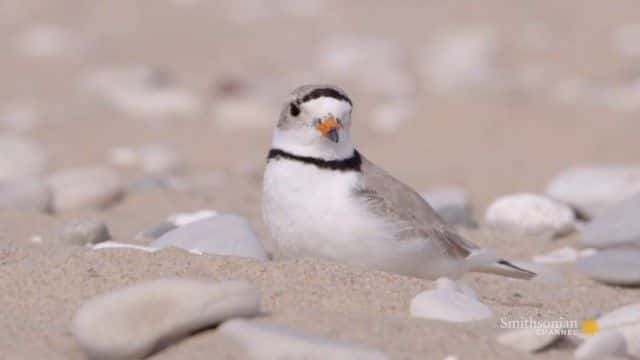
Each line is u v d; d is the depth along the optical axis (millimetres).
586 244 10469
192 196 12836
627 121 18688
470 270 8516
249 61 23531
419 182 15055
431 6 27047
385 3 27422
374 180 7879
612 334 6500
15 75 22406
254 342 5926
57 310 6848
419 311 6859
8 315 6770
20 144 15844
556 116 18969
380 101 20344
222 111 19828
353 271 7555
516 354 6266
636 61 22688
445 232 8203
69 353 6273
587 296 9016
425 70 22375
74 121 19297
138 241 9914
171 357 6012
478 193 14273
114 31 25594
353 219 7648
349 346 5910
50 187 12172
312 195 7703
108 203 12188
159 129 18844
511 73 22062
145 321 6078
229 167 15781
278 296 7047
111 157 16016
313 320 6465
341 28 25609
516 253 10555
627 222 10289
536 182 14961
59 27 25422
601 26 25203
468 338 6391
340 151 7812
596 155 16750
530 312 7559
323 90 7844
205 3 27719
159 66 23094
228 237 8641
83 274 7371
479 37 23859
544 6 26719
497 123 18500
